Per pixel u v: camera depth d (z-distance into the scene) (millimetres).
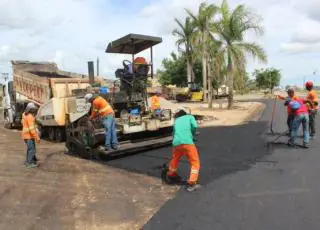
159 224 5480
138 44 11945
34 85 15820
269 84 74562
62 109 13250
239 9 25656
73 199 6867
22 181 8250
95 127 10547
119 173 8656
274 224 5219
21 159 10828
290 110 10492
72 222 5730
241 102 38156
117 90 12258
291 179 7305
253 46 25969
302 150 9977
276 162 8758
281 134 12828
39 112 14680
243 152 10062
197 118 18953
